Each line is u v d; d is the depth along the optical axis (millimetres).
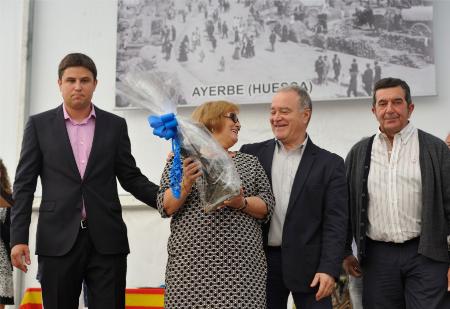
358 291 3625
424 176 3125
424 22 4703
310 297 2918
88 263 3021
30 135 3096
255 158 2920
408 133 3246
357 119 4828
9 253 4250
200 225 2631
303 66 4883
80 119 3137
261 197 2783
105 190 3068
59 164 3029
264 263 2734
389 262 3154
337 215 2939
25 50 5453
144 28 5203
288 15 4941
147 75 2596
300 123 3066
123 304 3098
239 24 5027
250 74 4973
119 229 3076
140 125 5184
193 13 5117
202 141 2480
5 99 5500
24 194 3016
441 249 3068
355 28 4809
